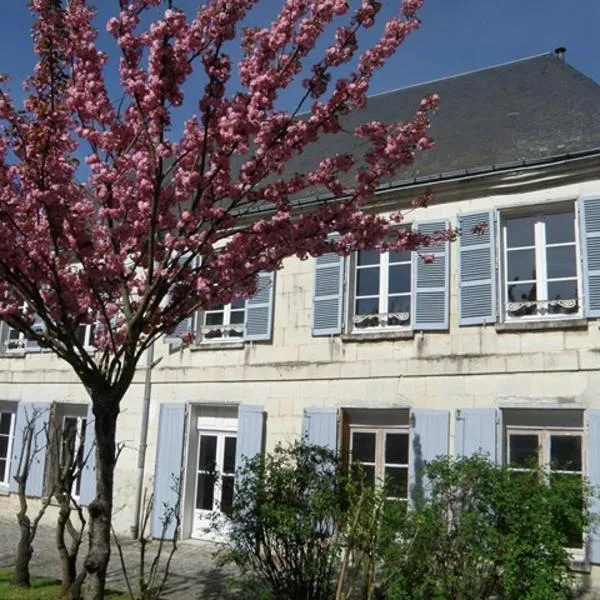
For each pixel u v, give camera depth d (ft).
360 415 33.35
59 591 24.11
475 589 18.61
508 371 29.73
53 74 19.35
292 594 21.15
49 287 20.84
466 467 20.13
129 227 20.12
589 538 26.50
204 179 19.19
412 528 19.22
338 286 34.35
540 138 32.65
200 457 37.81
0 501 44.42
